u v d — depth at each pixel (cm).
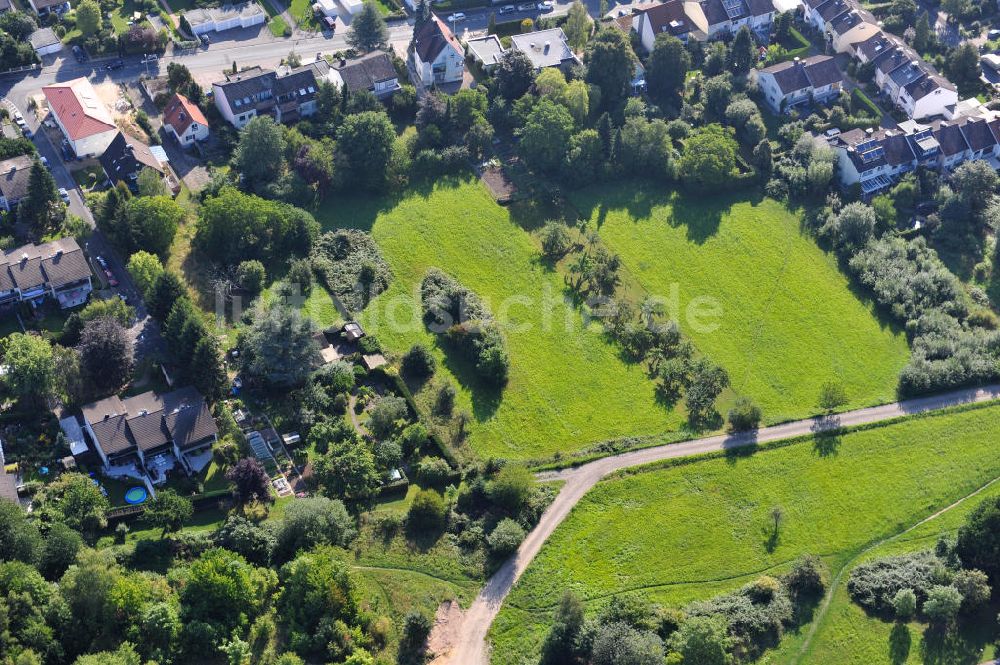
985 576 19050
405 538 19450
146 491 19488
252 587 17400
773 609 18838
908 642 18688
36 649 16038
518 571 19238
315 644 17125
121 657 15838
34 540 17238
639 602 18450
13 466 19288
